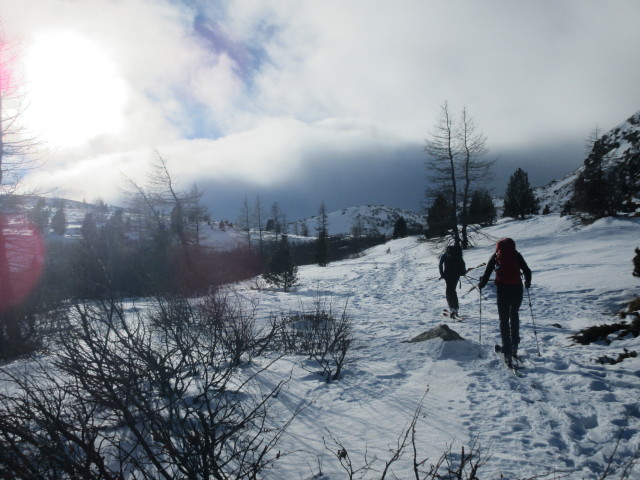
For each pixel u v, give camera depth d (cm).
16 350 534
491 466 281
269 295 1728
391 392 445
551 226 3547
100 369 268
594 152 6706
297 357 606
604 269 1530
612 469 278
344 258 5391
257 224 5394
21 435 207
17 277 1221
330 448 320
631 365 493
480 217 3525
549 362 534
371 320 979
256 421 369
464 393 430
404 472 277
